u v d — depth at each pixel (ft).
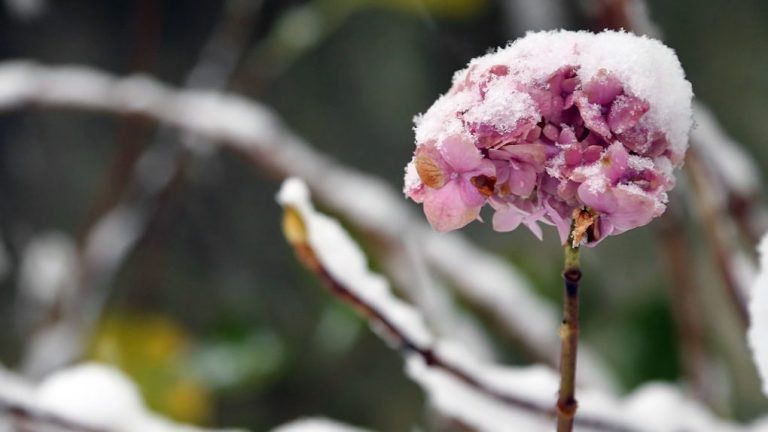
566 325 4.19
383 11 14.39
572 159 3.97
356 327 9.52
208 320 15.03
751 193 5.72
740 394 12.00
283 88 14.75
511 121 3.98
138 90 9.79
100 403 5.74
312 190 9.51
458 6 9.84
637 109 3.95
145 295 13.92
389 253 9.22
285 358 12.92
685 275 6.61
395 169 15.07
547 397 4.98
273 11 13.57
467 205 4.01
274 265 15.46
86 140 14.74
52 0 14.03
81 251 10.68
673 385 11.07
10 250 14.38
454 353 5.00
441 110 4.03
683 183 6.39
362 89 14.85
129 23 14.32
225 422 15.34
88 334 10.82
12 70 9.63
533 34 4.05
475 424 5.12
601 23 5.46
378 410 15.71
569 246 4.12
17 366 14.10
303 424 5.66
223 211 15.25
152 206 10.91
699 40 13.38
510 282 9.50
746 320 5.52
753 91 13.35
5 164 14.55
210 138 9.67
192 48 14.46
